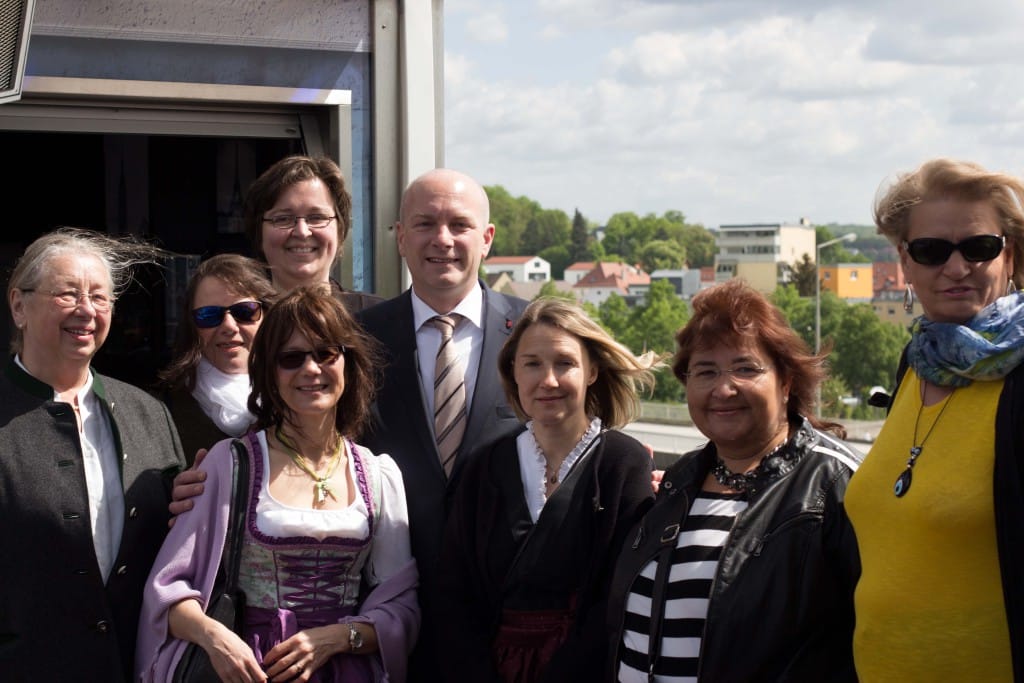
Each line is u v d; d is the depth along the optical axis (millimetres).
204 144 5422
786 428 2475
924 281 2143
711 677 2260
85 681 2627
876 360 83000
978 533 1986
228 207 5418
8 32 3316
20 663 2596
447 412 3168
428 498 3053
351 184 4082
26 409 2680
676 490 2475
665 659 2340
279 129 4125
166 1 3805
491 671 2713
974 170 2111
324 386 2744
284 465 2754
